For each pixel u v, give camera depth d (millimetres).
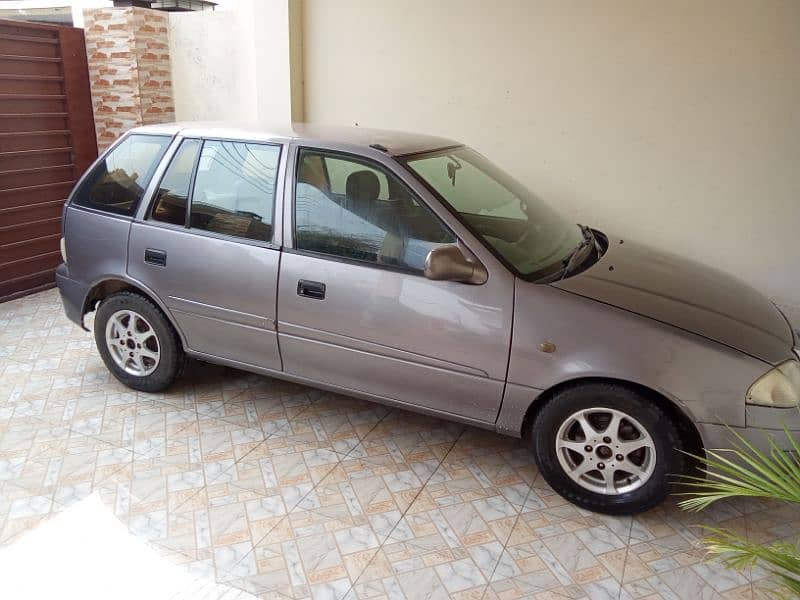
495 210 3361
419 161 3336
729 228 5062
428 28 5633
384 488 3215
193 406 3936
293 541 2828
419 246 3090
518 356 2934
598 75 5117
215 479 3236
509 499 3162
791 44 4516
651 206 5246
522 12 5227
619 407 2848
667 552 2824
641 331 2781
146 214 3715
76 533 2832
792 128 4680
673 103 4945
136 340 3943
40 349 4699
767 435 2691
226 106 6801
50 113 6125
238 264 3439
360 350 3258
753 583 2656
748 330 2887
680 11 4742
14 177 5805
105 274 3861
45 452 3416
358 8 5887
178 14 6668
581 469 3018
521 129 5523
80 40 6422
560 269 3154
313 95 6359
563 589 2605
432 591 2578
